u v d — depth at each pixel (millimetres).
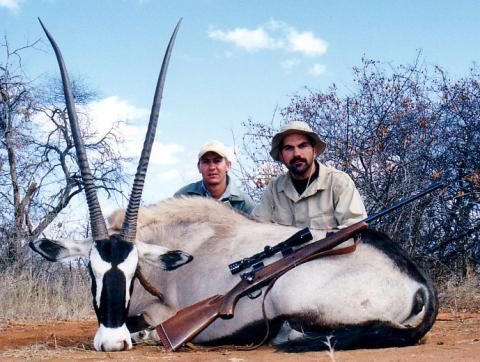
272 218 2705
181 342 2045
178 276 2377
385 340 2004
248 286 2107
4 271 4484
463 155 4676
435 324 2742
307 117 4918
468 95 4965
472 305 3510
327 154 4594
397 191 4258
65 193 6672
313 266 2115
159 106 2465
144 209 2564
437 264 4316
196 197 2549
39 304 3861
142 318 2414
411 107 4762
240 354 1957
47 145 6789
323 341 1952
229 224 2414
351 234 2115
